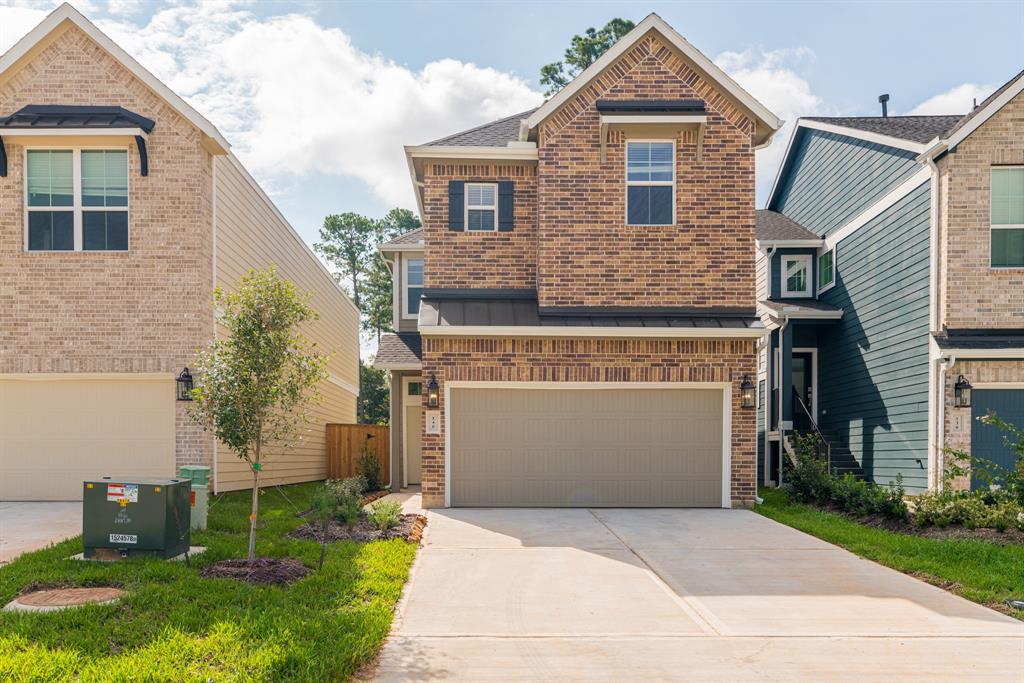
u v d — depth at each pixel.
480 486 13.49
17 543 9.36
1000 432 13.95
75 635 5.59
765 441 18.73
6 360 13.32
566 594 7.52
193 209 13.61
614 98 14.22
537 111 14.02
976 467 12.64
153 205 13.59
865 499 12.23
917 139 15.49
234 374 7.83
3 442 13.45
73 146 13.57
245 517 11.09
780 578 8.23
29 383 13.55
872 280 17.14
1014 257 14.14
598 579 8.13
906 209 15.60
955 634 6.34
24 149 13.52
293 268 20.20
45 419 13.51
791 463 16.97
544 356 13.49
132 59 13.51
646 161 14.17
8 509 12.33
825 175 20.12
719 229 14.05
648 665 5.57
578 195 14.08
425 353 13.47
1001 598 7.35
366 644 5.68
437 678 5.28
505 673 5.39
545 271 13.98
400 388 18.78
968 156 14.04
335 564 8.05
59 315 13.42
